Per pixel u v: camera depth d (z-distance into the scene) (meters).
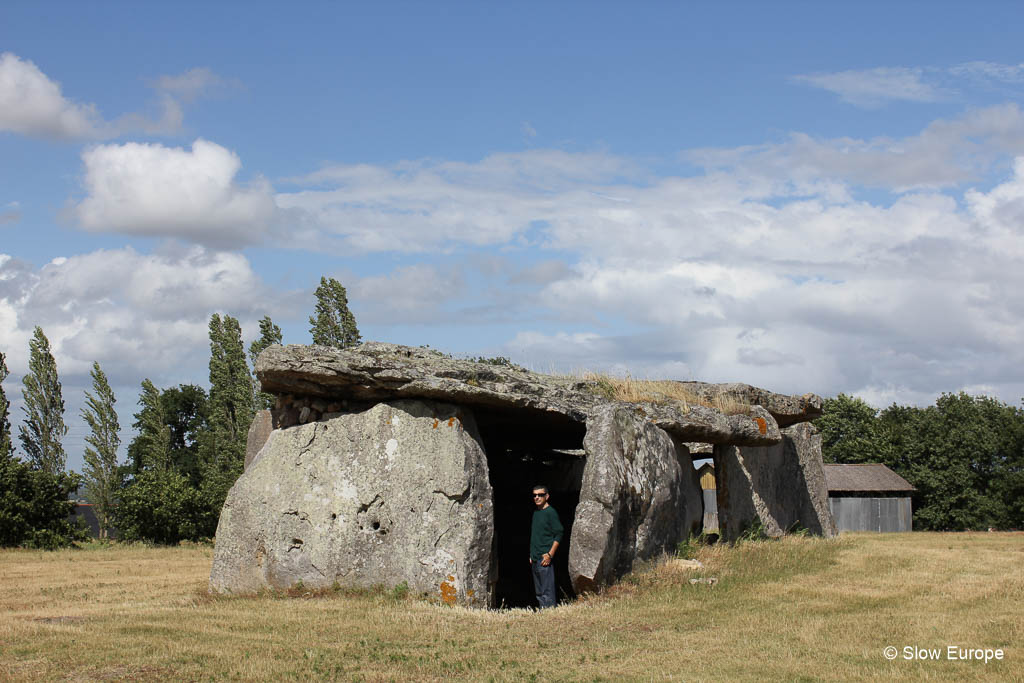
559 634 11.16
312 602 13.50
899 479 49.34
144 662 9.45
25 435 41.91
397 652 10.12
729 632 11.22
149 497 31.09
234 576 14.74
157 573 18.73
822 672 9.36
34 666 9.24
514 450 21.52
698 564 15.72
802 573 15.43
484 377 15.27
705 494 40.38
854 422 65.69
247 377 43.69
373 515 14.52
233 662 9.55
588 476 14.12
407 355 15.63
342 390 15.08
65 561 21.83
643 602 13.13
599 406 14.81
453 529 14.19
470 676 9.16
